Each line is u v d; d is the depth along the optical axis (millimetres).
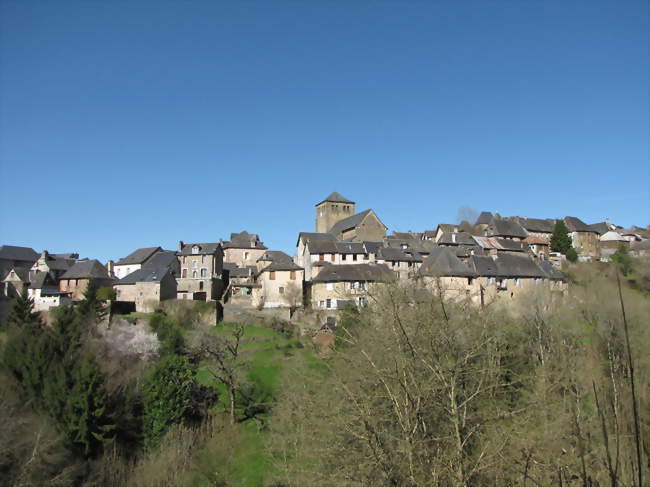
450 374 14469
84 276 68125
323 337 37188
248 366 38906
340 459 16219
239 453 29344
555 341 30641
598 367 25500
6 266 77188
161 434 30797
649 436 15086
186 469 28469
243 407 35062
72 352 34438
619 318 30547
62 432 27938
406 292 23344
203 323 52062
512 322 30312
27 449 25438
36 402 30031
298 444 25000
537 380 20391
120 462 28250
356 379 18703
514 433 14250
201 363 42000
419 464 12977
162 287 58844
